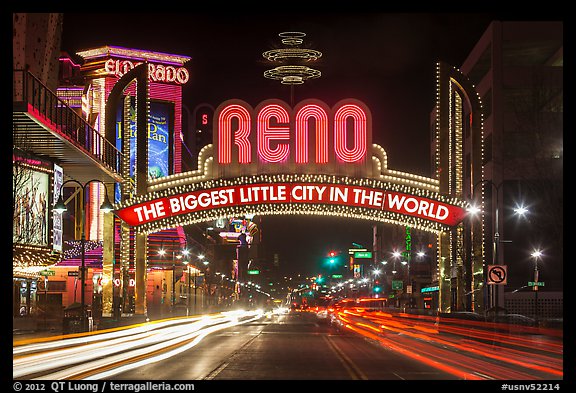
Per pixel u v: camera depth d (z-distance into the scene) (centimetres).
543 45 8144
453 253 9212
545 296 7712
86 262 8675
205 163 5012
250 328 6091
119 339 4006
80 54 10350
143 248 4988
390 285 15888
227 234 18225
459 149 4944
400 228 14175
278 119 5022
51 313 6869
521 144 7962
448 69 4928
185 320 7150
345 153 4972
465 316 4441
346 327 6272
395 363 2616
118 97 5072
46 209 4675
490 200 8062
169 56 10744
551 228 7756
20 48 4434
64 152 4606
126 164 5006
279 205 4928
